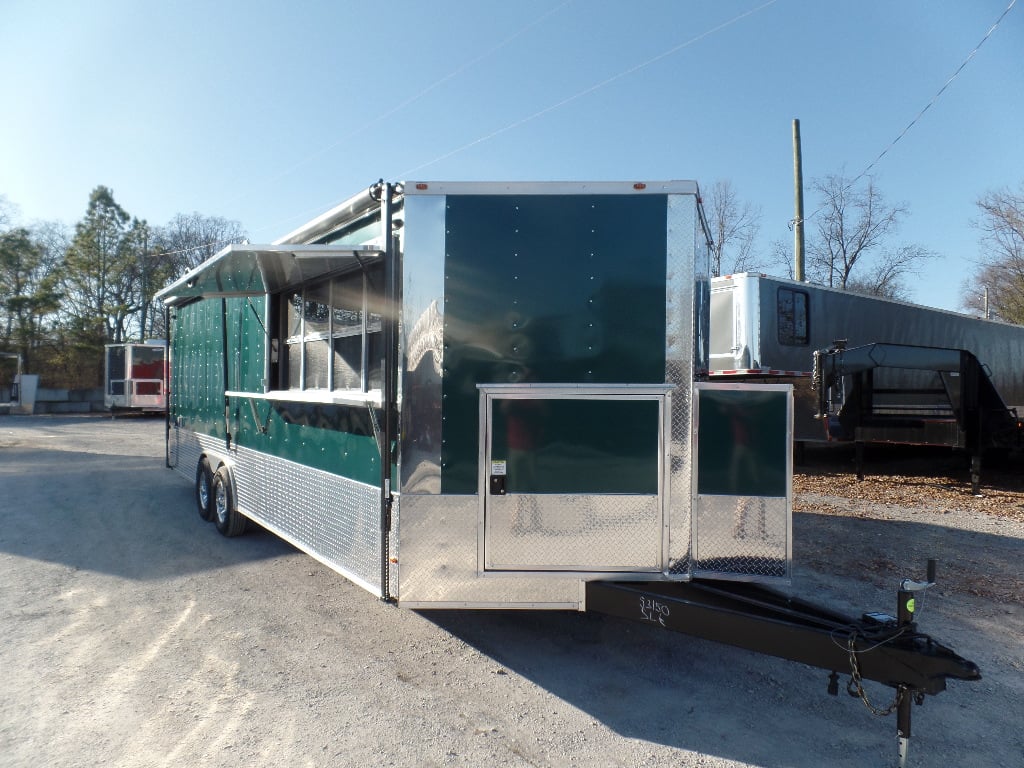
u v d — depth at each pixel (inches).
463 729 122.5
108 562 226.4
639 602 130.3
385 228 141.3
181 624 171.8
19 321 1347.2
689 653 157.6
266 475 218.5
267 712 127.5
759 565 131.0
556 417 133.7
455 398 135.4
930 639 108.4
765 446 130.7
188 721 123.7
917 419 368.8
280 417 207.2
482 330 135.0
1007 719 130.5
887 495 357.1
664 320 132.5
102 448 584.7
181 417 326.0
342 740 118.0
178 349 332.5
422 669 147.1
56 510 312.5
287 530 200.1
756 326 411.8
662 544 132.6
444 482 135.5
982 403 359.3
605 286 133.5
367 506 152.0
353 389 167.6
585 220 134.0
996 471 454.6
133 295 1478.8
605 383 133.0
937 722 129.0
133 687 137.1
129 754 112.6
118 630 167.5
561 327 133.9
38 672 143.6
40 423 922.1
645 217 133.4
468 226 135.6
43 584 202.7
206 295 241.3
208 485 281.9
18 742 115.8
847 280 1337.4
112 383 1045.2
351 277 169.5
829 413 374.0
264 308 222.2
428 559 136.5
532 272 134.5
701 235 147.5
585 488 133.3
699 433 131.7
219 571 216.5
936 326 573.0
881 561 234.4
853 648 110.6
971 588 206.8
